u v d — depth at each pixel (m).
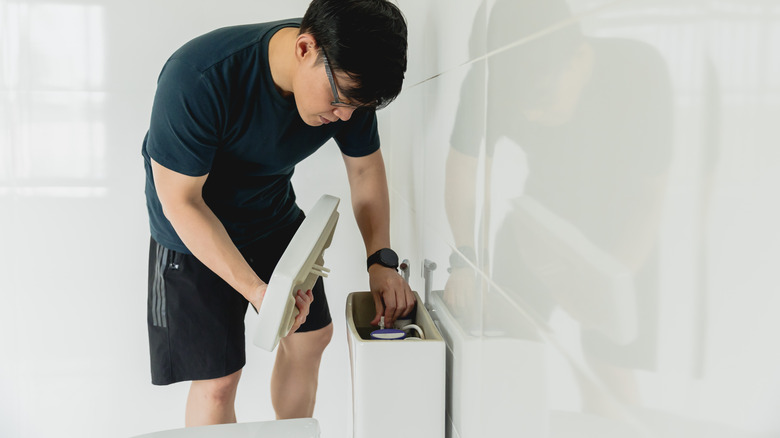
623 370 0.44
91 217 1.89
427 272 1.22
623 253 0.44
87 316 1.94
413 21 1.39
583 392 0.51
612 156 0.45
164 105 0.99
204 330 1.30
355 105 0.93
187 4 1.83
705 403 0.35
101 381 1.97
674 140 0.37
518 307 0.66
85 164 1.87
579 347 0.51
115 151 1.87
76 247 1.90
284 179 1.40
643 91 0.40
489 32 0.76
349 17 0.86
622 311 0.44
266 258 1.44
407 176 1.52
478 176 0.83
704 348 0.35
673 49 0.37
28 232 1.88
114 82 1.84
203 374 1.31
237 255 1.05
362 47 0.86
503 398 0.72
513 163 0.67
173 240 1.27
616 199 0.44
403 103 1.59
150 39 1.83
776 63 0.28
